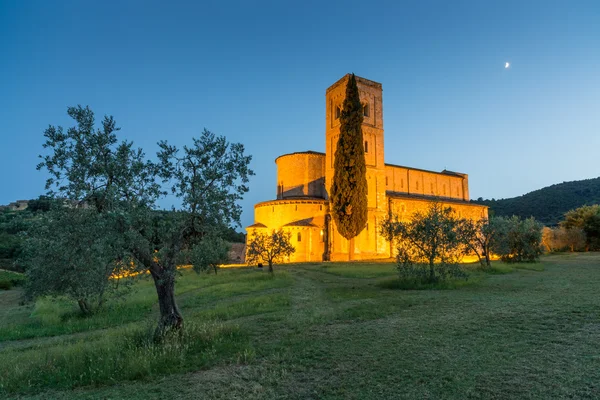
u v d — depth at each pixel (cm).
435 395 645
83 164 1034
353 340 1013
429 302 1549
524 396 623
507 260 3694
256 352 952
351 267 3738
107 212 940
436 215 2294
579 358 784
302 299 1842
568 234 5712
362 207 4844
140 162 1079
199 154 1189
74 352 984
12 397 745
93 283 1238
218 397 691
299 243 5319
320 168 6225
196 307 1898
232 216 1211
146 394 724
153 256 1136
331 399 654
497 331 1031
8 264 5325
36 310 2175
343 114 4978
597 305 1309
